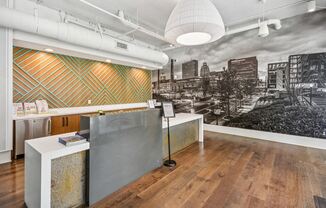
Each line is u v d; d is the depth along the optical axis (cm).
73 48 374
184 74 655
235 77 523
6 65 293
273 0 350
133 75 664
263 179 254
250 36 489
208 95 590
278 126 452
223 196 211
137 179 254
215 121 575
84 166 195
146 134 272
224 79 548
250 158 337
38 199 158
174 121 348
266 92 467
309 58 400
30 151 178
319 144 394
